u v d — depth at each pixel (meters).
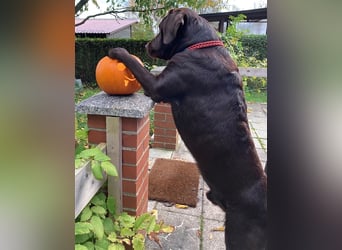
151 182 2.64
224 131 1.50
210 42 1.61
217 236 1.97
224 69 1.54
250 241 1.44
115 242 1.45
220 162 1.53
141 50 8.59
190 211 2.25
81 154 1.40
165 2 4.64
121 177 1.64
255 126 4.48
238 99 1.54
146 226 1.57
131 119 1.59
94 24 11.55
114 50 1.71
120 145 1.61
